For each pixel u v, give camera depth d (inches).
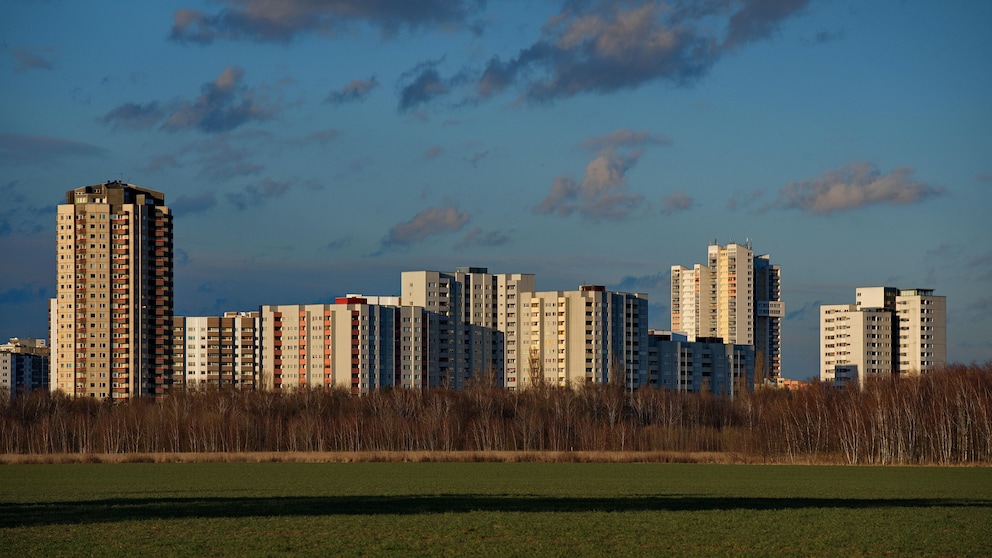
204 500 5280.5
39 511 4707.2
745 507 4891.7
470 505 4963.1
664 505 4992.6
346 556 3400.6
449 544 3634.4
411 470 7785.4
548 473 7460.6
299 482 6579.7
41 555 3444.9
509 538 3774.6
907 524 4190.5
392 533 3890.3
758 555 3452.3
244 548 3558.1
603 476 7150.6
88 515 4520.2
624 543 3668.8
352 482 6569.9
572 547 3580.2
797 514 4537.4
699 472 7588.6
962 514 4554.6
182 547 3577.8
